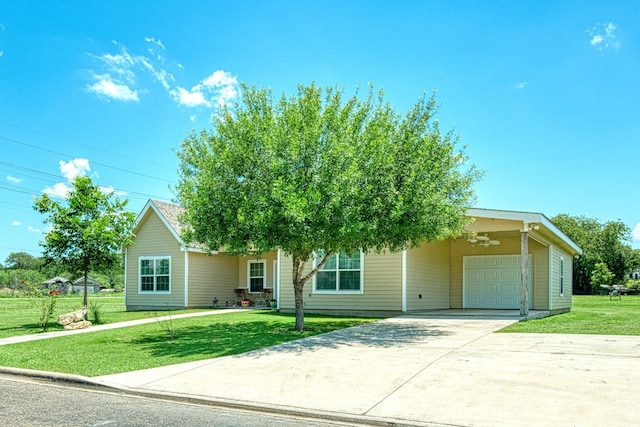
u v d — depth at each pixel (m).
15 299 40.88
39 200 17.52
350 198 11.91
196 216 12.78
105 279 73.25
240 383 8.22
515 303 20.92
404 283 18.28
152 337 13.65
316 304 19.84
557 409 6.38
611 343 10.74
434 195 12.68
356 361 9.55
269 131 12.56
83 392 8.17
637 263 57.91
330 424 6.36
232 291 27.14
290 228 11.48
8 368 9.70
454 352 10.11
